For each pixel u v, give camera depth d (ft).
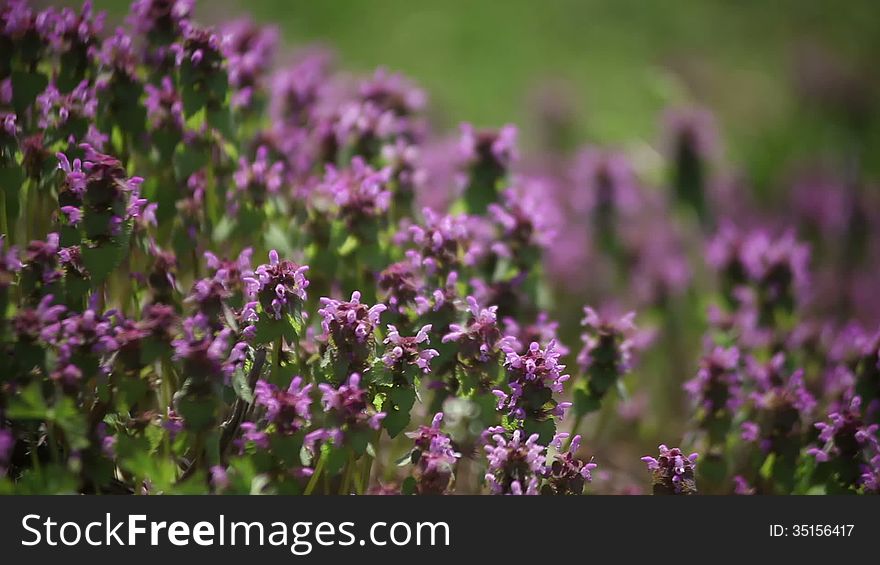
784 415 12.46
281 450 10.39
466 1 43.14
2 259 10.27
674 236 22.54
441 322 11.55
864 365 12.85
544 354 11.12
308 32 38.22
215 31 13.14
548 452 11.81
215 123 13.04
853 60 39.17
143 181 12.09
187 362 10.09
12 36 12.65
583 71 38.06
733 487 13.47
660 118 23.39
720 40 42.39
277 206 13.67
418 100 17.80
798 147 32.60
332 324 10.77
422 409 13.19
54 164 12.12
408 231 14.02
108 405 10.98
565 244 20.44
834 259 23.71
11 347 10.32
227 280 11.47
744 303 17.08
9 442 10.44
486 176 15.21
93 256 10.77
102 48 13.30
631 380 17.29
